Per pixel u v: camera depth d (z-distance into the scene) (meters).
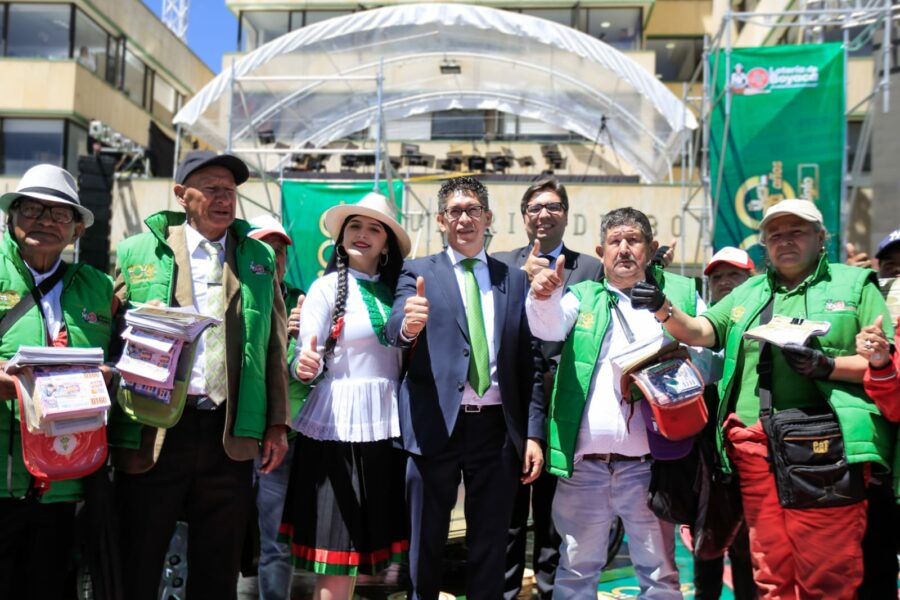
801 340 2.83
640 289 3.09
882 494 3.31
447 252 3.35
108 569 2.88
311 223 9.39
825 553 2.89
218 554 3.01
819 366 2.83
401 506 3.24
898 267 3.74
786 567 3.03
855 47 8.59
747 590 3.57
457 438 3.12
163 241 3.08
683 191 11.25
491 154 15.95
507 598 4.05
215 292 3.06
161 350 2.75
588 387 3.28
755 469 3.06
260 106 11.84
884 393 2.78
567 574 3.32
